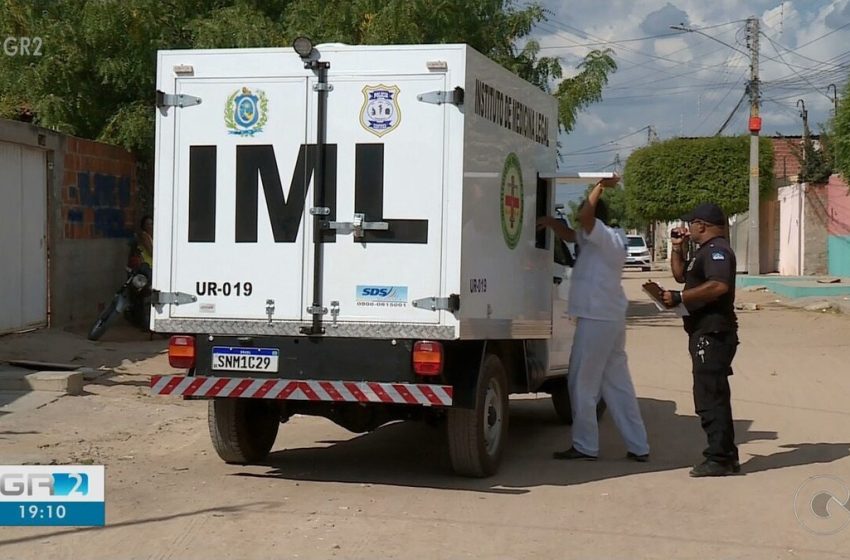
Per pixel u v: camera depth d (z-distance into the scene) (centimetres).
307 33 1891
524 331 887
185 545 622
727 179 4131
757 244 3728
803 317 2345
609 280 888
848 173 2189
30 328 1478
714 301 836
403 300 740
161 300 780
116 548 615
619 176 902
